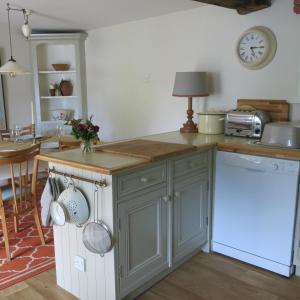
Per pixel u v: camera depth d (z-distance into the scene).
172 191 2.16
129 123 4.04
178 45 3.37
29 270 2.36
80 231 1.95
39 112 4.53
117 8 3.20
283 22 2.65
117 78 4.07
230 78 3.03
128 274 1.91
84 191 1.88
